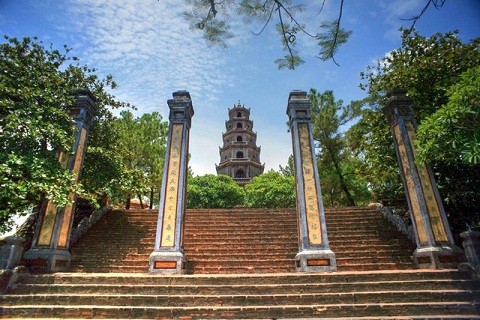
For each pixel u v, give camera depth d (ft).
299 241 32.01
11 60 30.53
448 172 36.19
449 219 38.29
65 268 29.86
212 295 22.86
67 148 29.32
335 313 20.68
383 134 42.52
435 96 38.29
